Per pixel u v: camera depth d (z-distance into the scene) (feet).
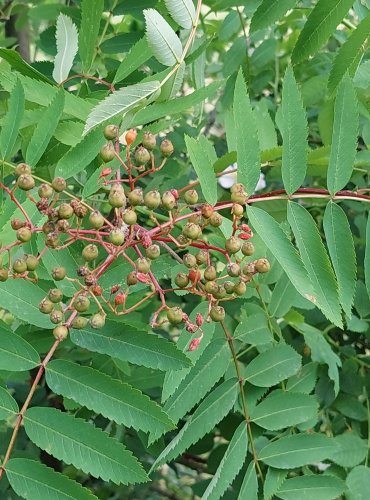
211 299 0.70
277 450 0.87
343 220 0.76
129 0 1.03
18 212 0.74
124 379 0.97
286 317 1.00
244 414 0.87
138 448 1.17
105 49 1.04
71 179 0.91
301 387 0.99
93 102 0.87
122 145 0.86
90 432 0.66
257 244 0.91
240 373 0.87
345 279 0.74
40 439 0.66
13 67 0.86
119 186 0.68
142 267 0.67
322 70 1.38
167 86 0.78
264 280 0.94
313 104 1.25
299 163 0.76
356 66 0.86
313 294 0.70
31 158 0.74
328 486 0.87
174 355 0.69
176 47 0.77
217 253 0.87
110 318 0.77
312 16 0.85
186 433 0.82
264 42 1.37
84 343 0.69
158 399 1.14
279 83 1.53
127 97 0.72
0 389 0.67
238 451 0.85
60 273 0.67
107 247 0.68
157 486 1.70
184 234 0.67
